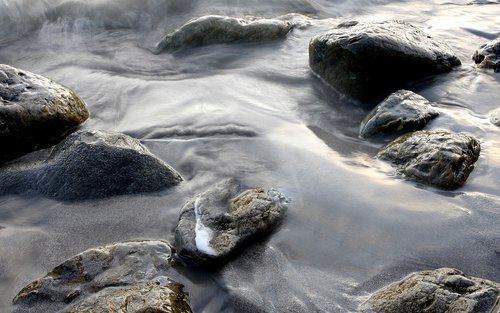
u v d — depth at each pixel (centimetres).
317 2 731
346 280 271
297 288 267
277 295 263
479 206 314
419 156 348
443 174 330
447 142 350
